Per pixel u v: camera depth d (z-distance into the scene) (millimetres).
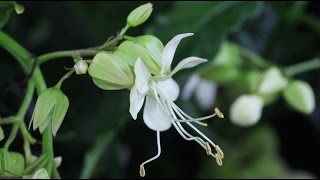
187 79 403
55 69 401
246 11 371
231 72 412
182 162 495
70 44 447
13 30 416
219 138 488
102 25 413
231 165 512
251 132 508
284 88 404
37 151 367
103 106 374
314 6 454
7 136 323
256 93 404
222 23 365
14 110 388
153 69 274
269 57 462
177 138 487
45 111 266
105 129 366
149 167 483
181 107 429
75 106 426
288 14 439
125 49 272
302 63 425
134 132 464
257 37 461
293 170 531
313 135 514
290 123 509
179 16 365
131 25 282
